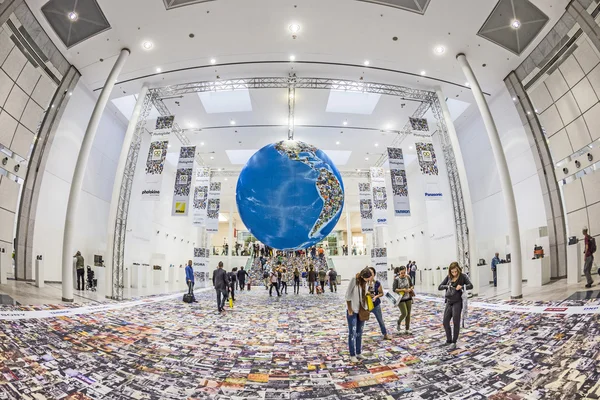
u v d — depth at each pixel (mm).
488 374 4531
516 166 15633
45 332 6297
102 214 18062
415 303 12695
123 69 14367
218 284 11328
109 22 11820
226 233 46750
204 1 11219
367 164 27562
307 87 16109
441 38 12883
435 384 4352
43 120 13305
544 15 11484
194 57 14008
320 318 9805
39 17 11281
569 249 11406
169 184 27109
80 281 13977
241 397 4090
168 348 6207
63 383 4203
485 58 13781
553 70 12734
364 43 13391
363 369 5082
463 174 14664
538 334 6039
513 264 10836
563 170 13156
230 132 21125
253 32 12734
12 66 11281
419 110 18500
